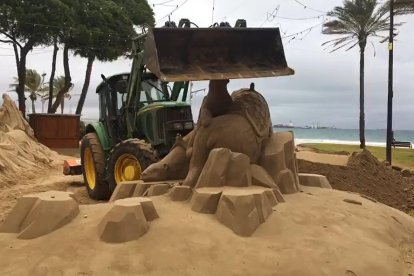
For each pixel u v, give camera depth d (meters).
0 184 13.53
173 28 6.43
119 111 11.59
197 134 6.81
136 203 5.35
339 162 14.31
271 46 7.18
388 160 21.14
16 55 31.06
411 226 7.33
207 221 5.48
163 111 10.48
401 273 5.20
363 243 5.57
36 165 17.61
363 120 29.55
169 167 7.46
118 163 9.90
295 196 6.69
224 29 6.77
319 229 5.61
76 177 15.03
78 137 27.44
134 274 4.58
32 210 5.57
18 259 4.88
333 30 29.17
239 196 5.50
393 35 21.97
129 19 33.12
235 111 6.98
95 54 32.94
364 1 28.27
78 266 4.69
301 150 19.89
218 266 4.75
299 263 4.89
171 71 6.30
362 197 7.80
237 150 6.62
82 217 5.68
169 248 4.93
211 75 6.36
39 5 28.80
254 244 5.14
